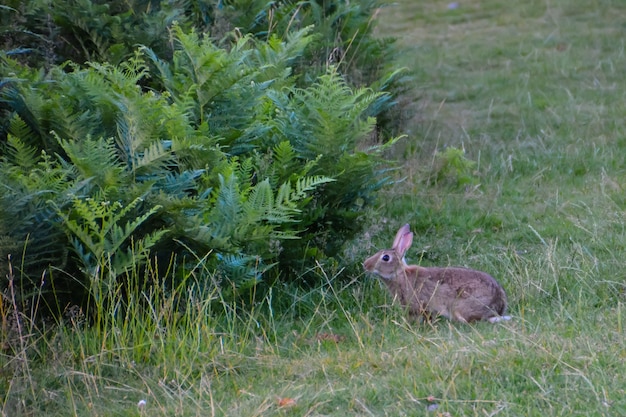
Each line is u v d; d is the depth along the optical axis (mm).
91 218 7469
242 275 8273
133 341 7492
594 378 6680
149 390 6848
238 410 6535
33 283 7512
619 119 15250
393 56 14750
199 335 7484
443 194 12234
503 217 11398
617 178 12594
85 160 7828
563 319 7949
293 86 10352
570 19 22438
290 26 12359
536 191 12375
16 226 7422
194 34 9398
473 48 20625
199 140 8469
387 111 13758
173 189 8211
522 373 6816
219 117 9203
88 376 6941
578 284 8852
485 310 8242
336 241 9422
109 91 8523
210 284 8164
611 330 7617
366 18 14008
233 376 7215
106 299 7852
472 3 24688
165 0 11312
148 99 8344
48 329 7660
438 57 20062
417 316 8516
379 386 6785
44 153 7969
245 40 9492
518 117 15875
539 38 21016
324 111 9039
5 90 8930
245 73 9031
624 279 8961
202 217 8273
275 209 8266
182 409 6559
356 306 8695
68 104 8594
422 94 17141
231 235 8258
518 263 9609
